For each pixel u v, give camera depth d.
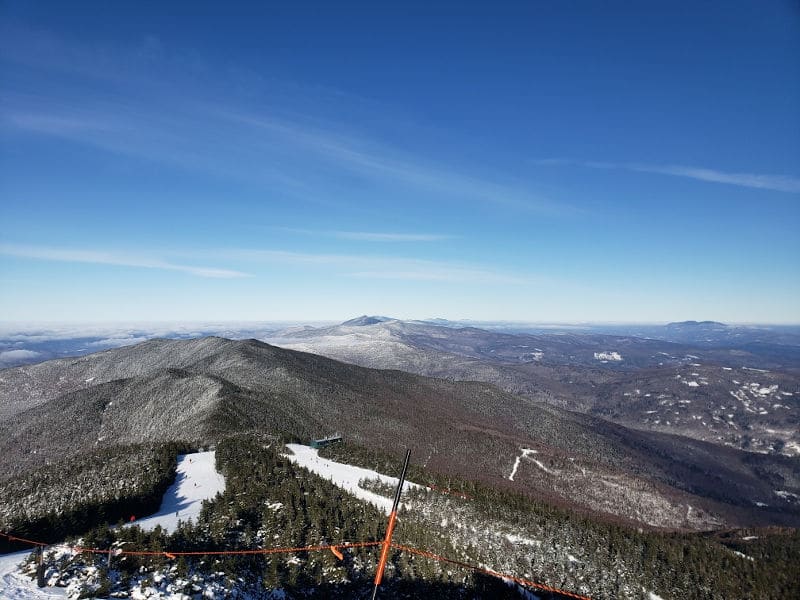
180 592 39.25
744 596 70.06
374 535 64.19
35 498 75.06
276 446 118.75
